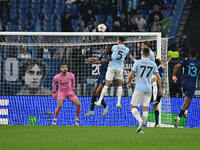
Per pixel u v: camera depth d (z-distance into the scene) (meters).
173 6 81.62
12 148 19.45
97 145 21.03
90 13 76.56
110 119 46.31
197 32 79.81
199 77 49.50
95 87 43.19
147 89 27.97
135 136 26.70
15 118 47.22
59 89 42.03
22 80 53.09
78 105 42.19
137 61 28.03
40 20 80.69
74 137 25.78
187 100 39.09
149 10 81.44
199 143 22.55
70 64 53.22
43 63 53.31
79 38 71.44
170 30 78.31
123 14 75.88
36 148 19.47
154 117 44.59
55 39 70.44
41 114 47.00
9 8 80.69
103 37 55.44
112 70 40.56
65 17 74.50
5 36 65.00
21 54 53.28
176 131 32.25
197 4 83.50
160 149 19.28
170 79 51.31
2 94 52.94
